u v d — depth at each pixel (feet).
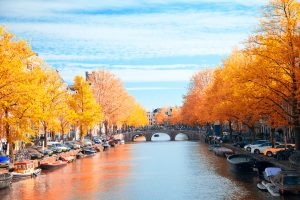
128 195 123.34
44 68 212.43
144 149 326.44
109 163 216.33
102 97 363.97
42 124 220.84
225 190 122.62
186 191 125.80
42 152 203.92
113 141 375.66
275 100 126.93
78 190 132.26
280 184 104.94
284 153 146.51
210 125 389.80
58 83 220.64
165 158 236.63
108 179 155.63
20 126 147.13
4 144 208.33
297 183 103.14
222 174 155.33
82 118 280.92
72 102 282.36
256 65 125.29
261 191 116.06
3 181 130.72
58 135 351.25
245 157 163.12
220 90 225.97
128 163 214.48
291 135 212.02
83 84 288.51
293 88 119.85
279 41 120.16
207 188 128.26
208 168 177.68
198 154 253.24
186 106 391.24
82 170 184.75
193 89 366.02
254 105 129.08
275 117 128.16
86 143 299.17
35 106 147.64
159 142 445.78
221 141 279.08
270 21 121.70
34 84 150.61
